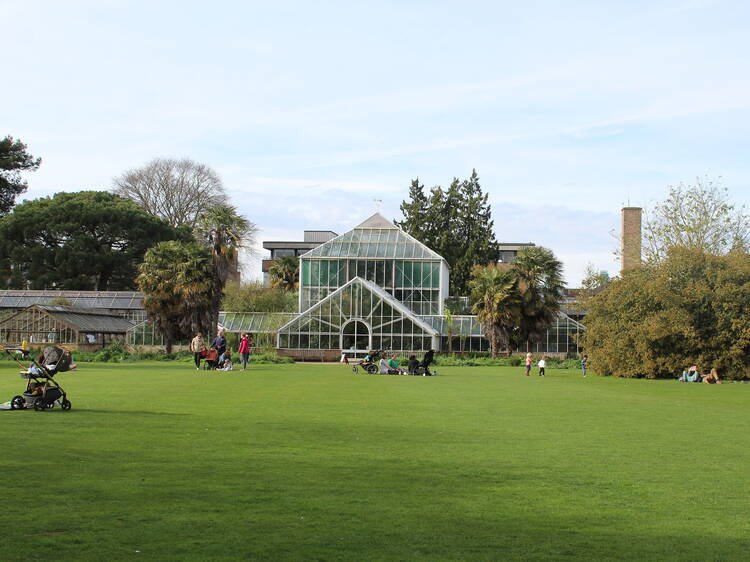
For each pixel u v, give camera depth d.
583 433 18.28
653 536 9.27
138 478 11.94
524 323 74.69
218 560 8.07
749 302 49.25
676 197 64.88
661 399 30.14
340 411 22.31
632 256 67.25
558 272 74.31
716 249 63.22
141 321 87.62
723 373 49.53
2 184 52.97
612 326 52.03
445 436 17.23
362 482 11.95
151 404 23.38
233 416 20.50
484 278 72.69
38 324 79.00
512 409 24.09
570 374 53.12
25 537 8.76
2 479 11.70
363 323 76.19
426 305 86.94
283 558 8.17
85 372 42.78
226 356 47.84
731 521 9.99
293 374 44.16
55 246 102.81
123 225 102.12
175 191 113.56
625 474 13.01
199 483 11.66
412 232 113.75
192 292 67.31
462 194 114.31
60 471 12.34
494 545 8.78
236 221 69.06
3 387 28.75
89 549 8.37
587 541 9.01
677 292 51.03
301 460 13.76
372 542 8.79
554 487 11.89
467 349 81.00
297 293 98.31
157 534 8.97
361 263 87.56
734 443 16.86
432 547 8.64
